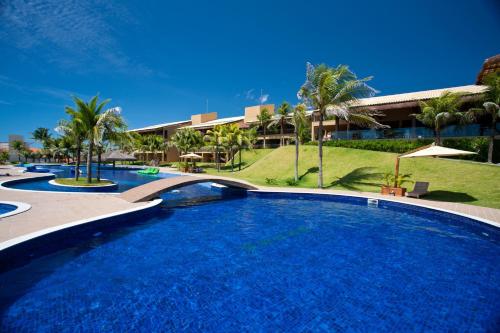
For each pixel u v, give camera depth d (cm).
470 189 1469
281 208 1332
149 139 5738
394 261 684
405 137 2447
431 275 604
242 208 1330
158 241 817
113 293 509
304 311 460
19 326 407
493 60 1894
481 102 2061
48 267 613
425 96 2639
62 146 3831
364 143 2556
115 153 3016
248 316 444
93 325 413
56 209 960
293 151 2881
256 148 4759
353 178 1988
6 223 757
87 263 643
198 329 409
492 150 1989
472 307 475
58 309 453
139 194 1223
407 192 1480
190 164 4522
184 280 569
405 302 491
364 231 945
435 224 1039
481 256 719
